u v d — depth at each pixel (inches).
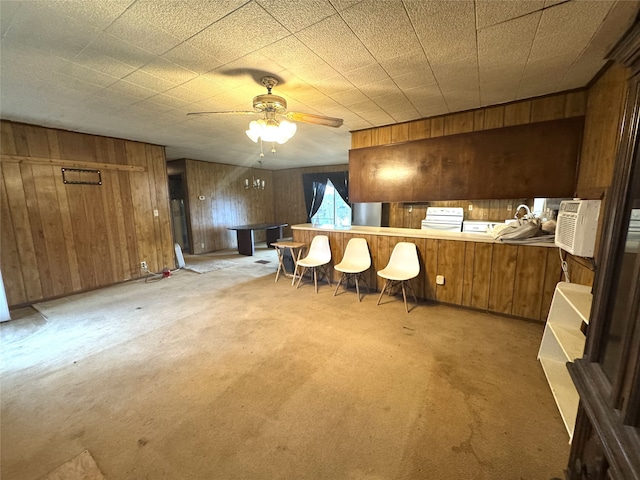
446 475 51.0
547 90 105.6
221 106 115.3
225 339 100.7
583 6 57.2
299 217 339.6
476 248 119.2
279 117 127.7
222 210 288.8
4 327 112.7
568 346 68.7
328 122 98.0
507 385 74.4
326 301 137.0
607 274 33.8
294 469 52.4
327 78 91.7
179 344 97.7
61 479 50.8
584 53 76.6
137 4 55.6
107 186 163.9
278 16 60.4
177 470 52.4
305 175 326.0
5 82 90.4
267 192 345.1
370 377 78.5
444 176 135.6
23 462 54.1
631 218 31.2
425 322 112.1
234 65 82.2
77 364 86.2
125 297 146.5
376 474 51.3
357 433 60.2
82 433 60.7
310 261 150.8
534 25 64.1
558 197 112.0
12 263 132.3
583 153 103.5
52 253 144.2
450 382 75.9
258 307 130.3
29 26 62.2
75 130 148.5
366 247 145.9
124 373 81.5
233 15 59.8
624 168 31.6
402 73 89.0
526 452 55.4
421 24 63.8
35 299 139.3
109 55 75.7
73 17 59.5
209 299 142.1
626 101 32.2
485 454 55.0
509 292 114.6
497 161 122.6
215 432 60.8
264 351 92.5
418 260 130.3
